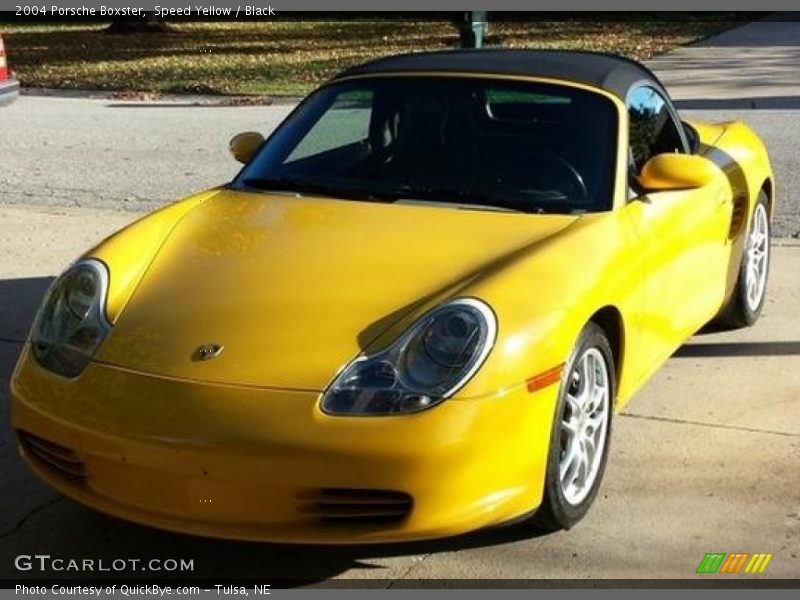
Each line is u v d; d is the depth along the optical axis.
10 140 12.52
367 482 3.35
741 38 24.36
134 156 11.45
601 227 4.20
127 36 27.53
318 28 28.73
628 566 3.74
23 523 4.03
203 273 3.99
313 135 4.94
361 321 3.64
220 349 3.60
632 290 4.19
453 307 3.58
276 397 3.43
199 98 16.86
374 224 4.24
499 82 4.81
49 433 3.64
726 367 5.55
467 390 3.42
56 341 3.83
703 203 5.04
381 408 3.39
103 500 3.61
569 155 4.54
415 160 4.65
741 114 13.53
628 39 24.28
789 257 7.39
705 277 5.17
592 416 4.04
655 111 5.16
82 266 4.05
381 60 5.28
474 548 3.86
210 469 3.40
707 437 4.74
